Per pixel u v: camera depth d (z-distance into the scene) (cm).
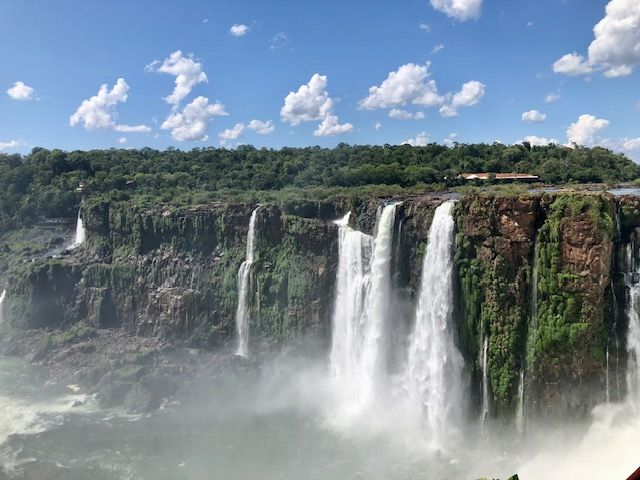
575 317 5112
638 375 5041
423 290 6184
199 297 8381
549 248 5269
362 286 6862
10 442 5884
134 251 9500
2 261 10694
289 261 7750
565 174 10712
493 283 5559
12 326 9344
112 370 7488
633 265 5131
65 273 9512
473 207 5753
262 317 7781
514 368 5416
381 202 7362
